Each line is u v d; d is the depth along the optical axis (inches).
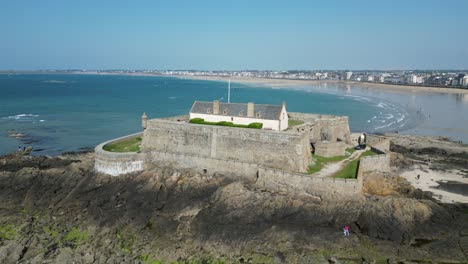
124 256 1387.8
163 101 6786.4
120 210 1700.3
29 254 1398.9
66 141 3314.5
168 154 2064.5
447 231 1513.3
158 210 1710.1
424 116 4899.1
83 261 1353.3
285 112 2239.2
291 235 1449.3
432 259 1339.8
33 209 1769.2
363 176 1878.7
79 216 1673.2
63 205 1781.5
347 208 1605.6
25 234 1530.5
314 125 2470.5
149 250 1417.3
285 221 1561.3
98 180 1979.6
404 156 2598.4
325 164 1963.6
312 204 1637.6
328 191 1689.2
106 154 2000.5
